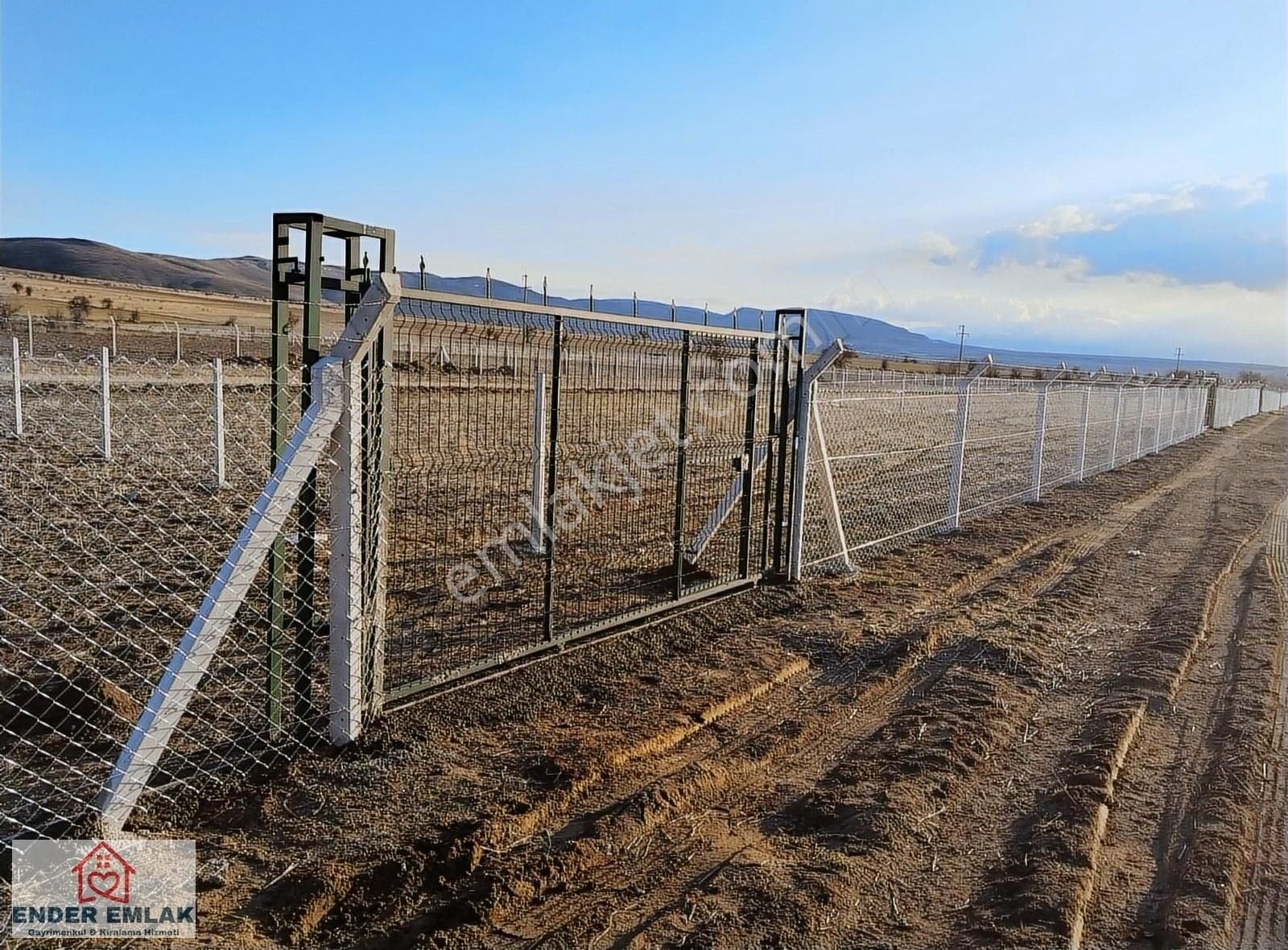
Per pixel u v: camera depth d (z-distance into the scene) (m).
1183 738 5.36
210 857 3.59
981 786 4.64
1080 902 3.56
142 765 3.72
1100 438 25.36
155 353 25.73
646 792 4.28
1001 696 5.85
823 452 9.03
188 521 9.64
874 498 13.67
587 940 3.23
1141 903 3.64
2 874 3.37
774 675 6.01
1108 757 4.89
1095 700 5.88
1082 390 18.73
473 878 3.56
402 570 8.22
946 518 11.73
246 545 3.95
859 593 8.29
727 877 3.67
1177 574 9.65
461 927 3.26
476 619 6.88
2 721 4.65
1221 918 3.52
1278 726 5.52
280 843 3.72
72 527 9.12
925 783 4.57
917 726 5.32
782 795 4.48
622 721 5.12
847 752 5.00
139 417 16.19
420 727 4.82
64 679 5.04
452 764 4.46
